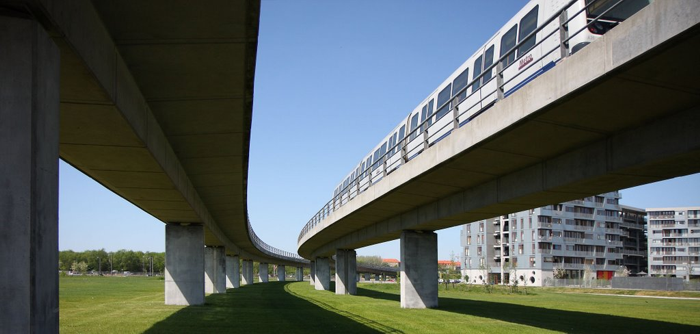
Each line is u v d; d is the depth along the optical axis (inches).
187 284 1240.2
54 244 311.1
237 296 1801.2
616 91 434.3
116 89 441.4
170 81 513.3
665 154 493.4
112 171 708.7
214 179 989.2
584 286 3255.4
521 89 511.8
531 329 813.2
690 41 345.4
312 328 796.6
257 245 2723.9
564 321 946.7
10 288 274.7
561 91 450.0
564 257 4052.7
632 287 2910.9
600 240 4288.9
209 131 678.5
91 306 1159.0
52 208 309.4
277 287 2947.8
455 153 655.8
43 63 299.6
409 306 1205.1
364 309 1188.5
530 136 568.7
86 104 438.3
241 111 602.5
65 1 319.3
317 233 1814.7
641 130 522.6
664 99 450.0
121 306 1167.0
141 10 384.5
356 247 2023.9
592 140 583.2
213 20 401.1
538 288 3243.1
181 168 872.3
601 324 898.1
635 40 372.2
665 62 378.0
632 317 1043.9
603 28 591.2
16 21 289.1
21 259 277.1
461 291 2755.9
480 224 4586.6
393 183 901.8
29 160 283.0
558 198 747.4
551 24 639.8
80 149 587.2
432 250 1231.5
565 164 638.5
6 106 283.1
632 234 5078.7
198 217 1179.9
